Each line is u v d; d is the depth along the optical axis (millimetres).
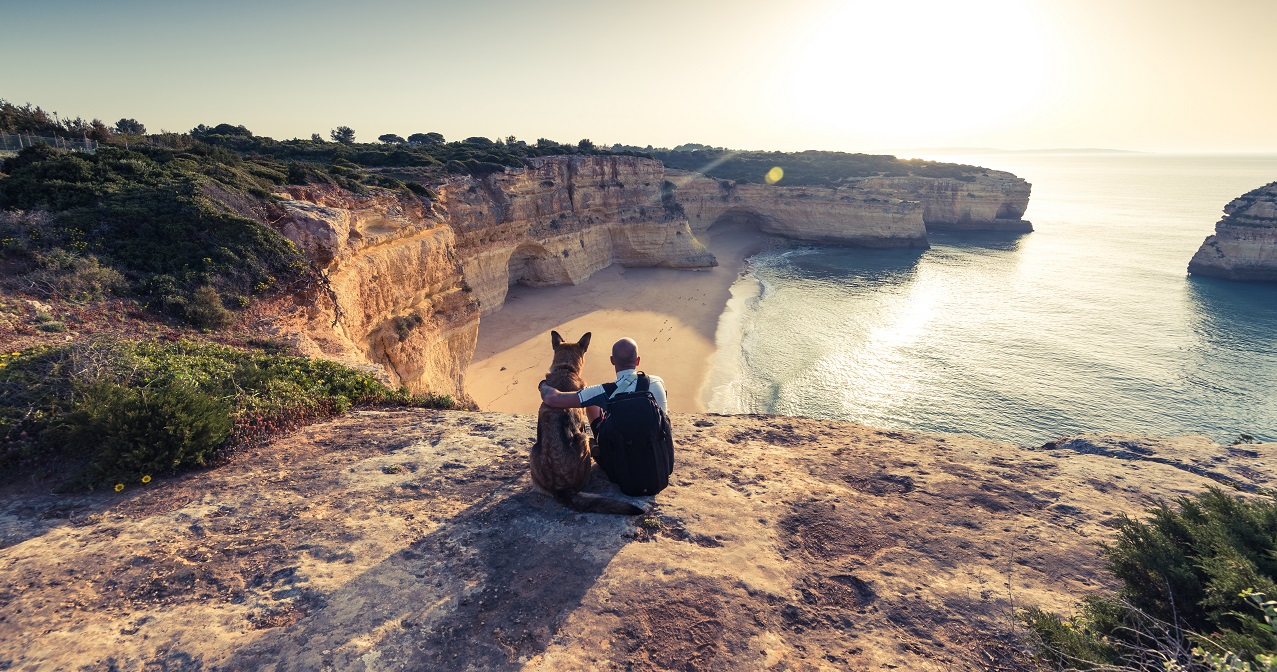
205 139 55375
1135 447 6332
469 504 5031
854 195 93188
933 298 61844
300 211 18875
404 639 3404
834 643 3420
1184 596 3170
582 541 4418
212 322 11844
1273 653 2416
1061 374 40281
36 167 15766
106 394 5914
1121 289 65750
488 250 51344
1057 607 3609
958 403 35875
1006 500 5109
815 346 46188
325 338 15008
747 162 124938
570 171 63594
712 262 74938
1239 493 4914
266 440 6516
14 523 4598
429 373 28344
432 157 52781
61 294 10570
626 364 4922
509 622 3555
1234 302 59438
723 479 5609
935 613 3648
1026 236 107562
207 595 3770
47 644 3252
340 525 4664
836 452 6395
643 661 3270
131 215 14289
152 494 5184
